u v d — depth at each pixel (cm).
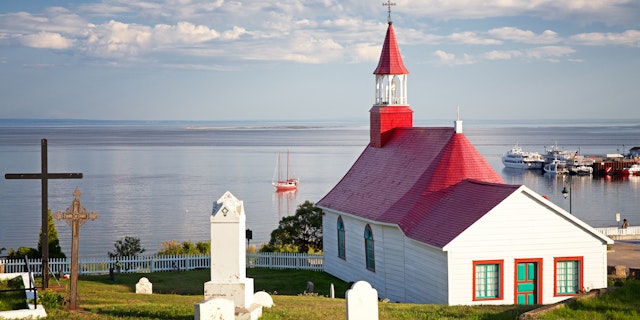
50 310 2642
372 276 4528
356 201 4931
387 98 5319
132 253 5675
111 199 12450
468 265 3566
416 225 4034
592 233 3681
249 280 2503
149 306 2802
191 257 5184
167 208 11288
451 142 4312
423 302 3866
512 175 19262
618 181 17338
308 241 6112
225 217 2406
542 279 3631
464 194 3962
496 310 2898
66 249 7712
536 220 3628
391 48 5344
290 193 13912
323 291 4559
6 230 8944
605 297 2736
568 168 19538
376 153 5300
